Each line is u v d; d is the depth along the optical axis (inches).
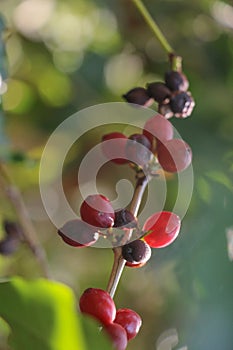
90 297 21.2
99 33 42.8
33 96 41.8
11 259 37.9
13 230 29.5
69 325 20.5
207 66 38.3
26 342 20.9
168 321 32.1
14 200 30.9
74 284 42.3
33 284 20.9
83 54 42.3
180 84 24.3
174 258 30.1
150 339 37.6
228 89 37.5
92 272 42.8
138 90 24.4
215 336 29.7
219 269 30.0
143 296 38.5
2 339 26.5
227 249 30.1
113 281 21.6
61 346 20.6
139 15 40.0
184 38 39.1
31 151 40.3
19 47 41.4
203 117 36.1
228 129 36.1
